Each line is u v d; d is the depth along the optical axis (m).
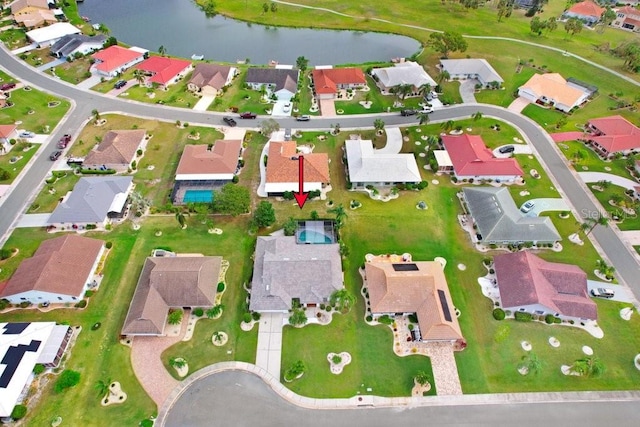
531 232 94.50
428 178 113.25
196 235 95.38
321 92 141.62
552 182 113.12
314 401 69.88
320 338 77.88
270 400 69.69
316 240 94.62
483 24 197.38
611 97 146.38
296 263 83.25
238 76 153.25
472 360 75.50
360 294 84.94
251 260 90.56
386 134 127.44
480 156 113.50
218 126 128.25
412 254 93.19
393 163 109.75
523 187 111.38
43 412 66.69
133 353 74.56
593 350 77.50
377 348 76.75
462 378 73.12
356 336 78.38
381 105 140.25
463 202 106.38
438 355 76.00
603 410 70.06
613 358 76.50
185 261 85.25
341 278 84.12
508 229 94.56
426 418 68.44
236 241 94.50
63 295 80.06
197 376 72.12
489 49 174.50
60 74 148.62
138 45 175.75
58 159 114.25
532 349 77.38
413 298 80.69
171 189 106.62
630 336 79.81
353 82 145.88
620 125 126.00
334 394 70.69
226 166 109.75
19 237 93.56
